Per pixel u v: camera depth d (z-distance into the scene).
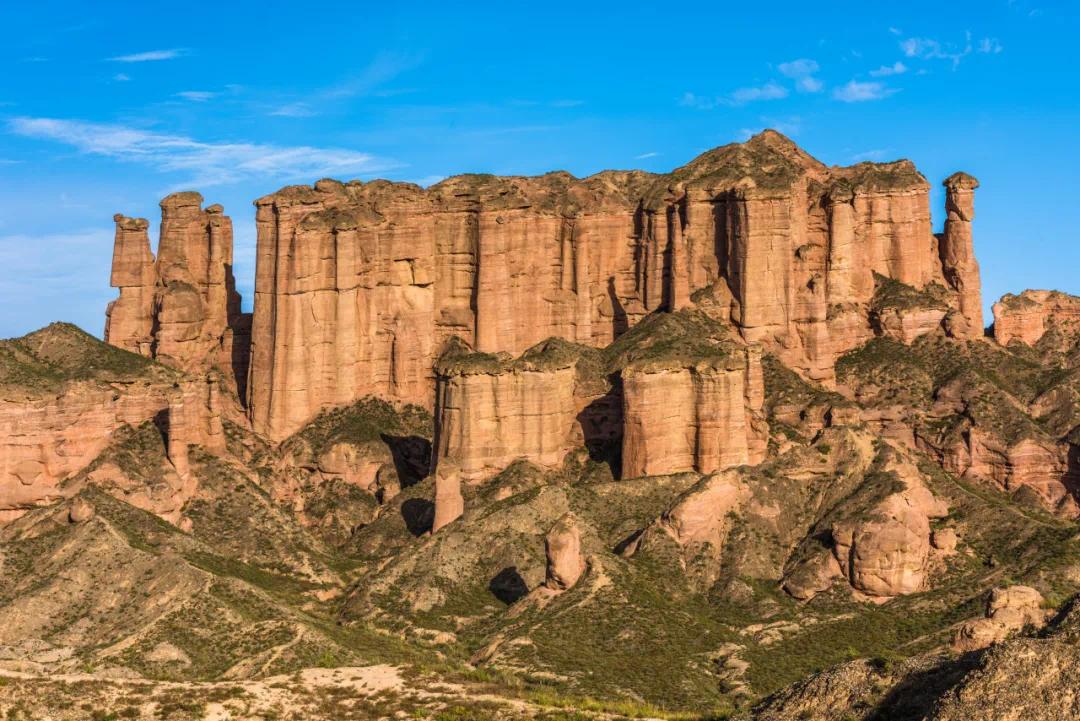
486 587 174.38
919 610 168.38
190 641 155.12
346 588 180.00
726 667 152.12
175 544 175.88
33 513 177.12
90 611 162.62
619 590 164.25
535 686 142.25
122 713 126.44
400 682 135.12
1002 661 101.44
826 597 172.88
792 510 185.62
